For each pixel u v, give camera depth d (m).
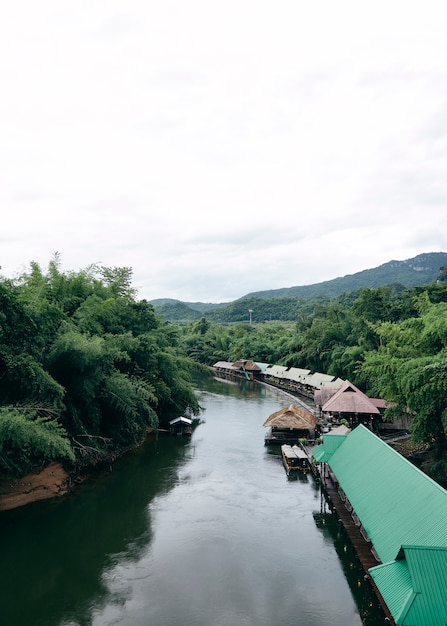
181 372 56.59
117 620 17.98
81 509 28.12
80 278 44.94
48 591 19.84
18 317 27.41
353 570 21.67
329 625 17.83
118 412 38.25
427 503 18.06
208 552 23.31
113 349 35.72
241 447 42.81
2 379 27.95
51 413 28.78
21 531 25.14
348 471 26.38
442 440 32.75
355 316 78.12
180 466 36.91
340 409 46.66
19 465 28.20
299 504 29.53
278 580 20.94
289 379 82.56
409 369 33.66
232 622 17.91
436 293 67.81
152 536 24.92
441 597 13.80
